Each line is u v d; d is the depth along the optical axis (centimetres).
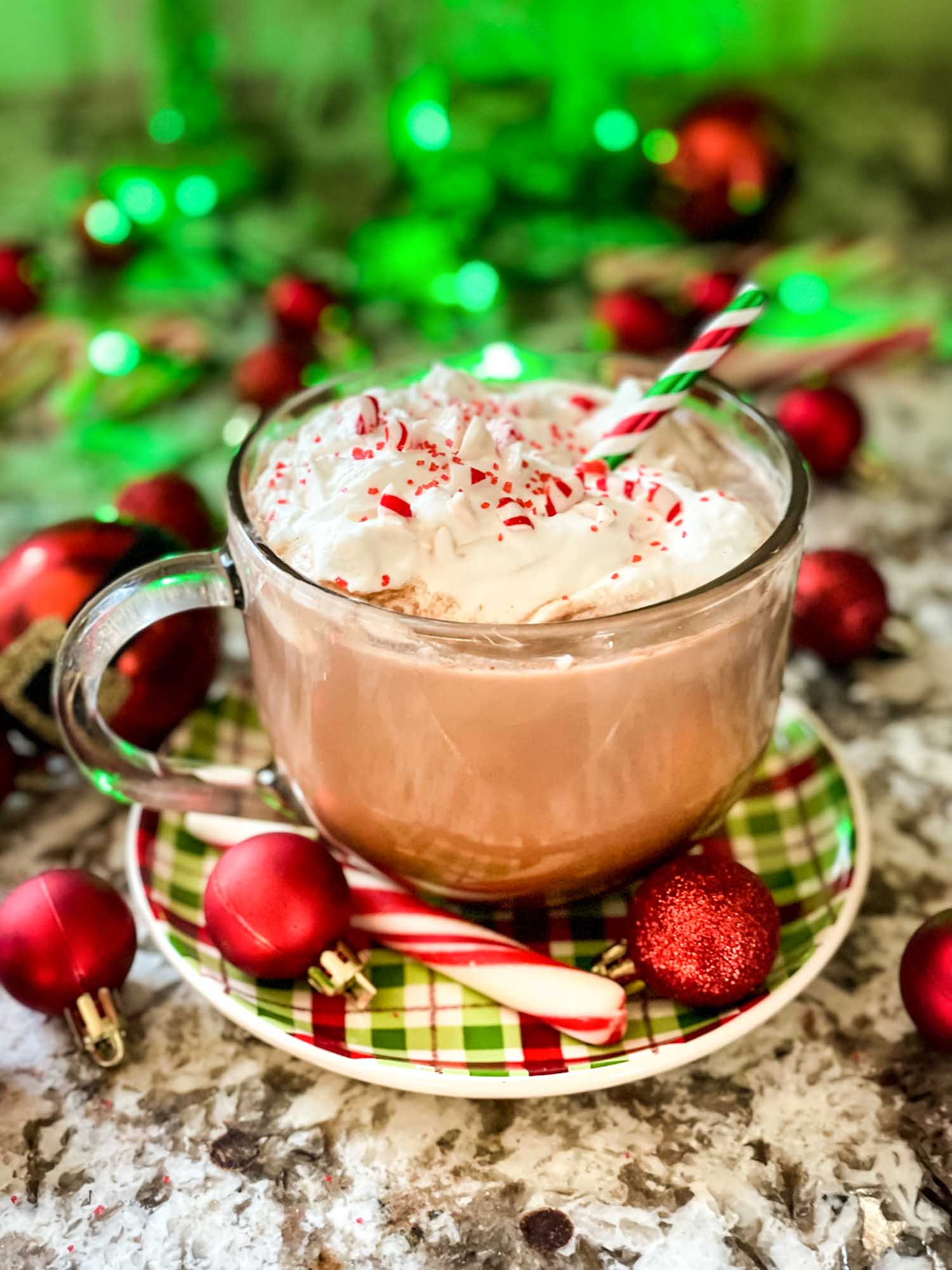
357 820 30
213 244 63
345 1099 30
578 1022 29
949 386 57
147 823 35
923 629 44
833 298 58
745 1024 30
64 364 57
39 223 67
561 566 28
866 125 72
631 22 70
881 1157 29
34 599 36
